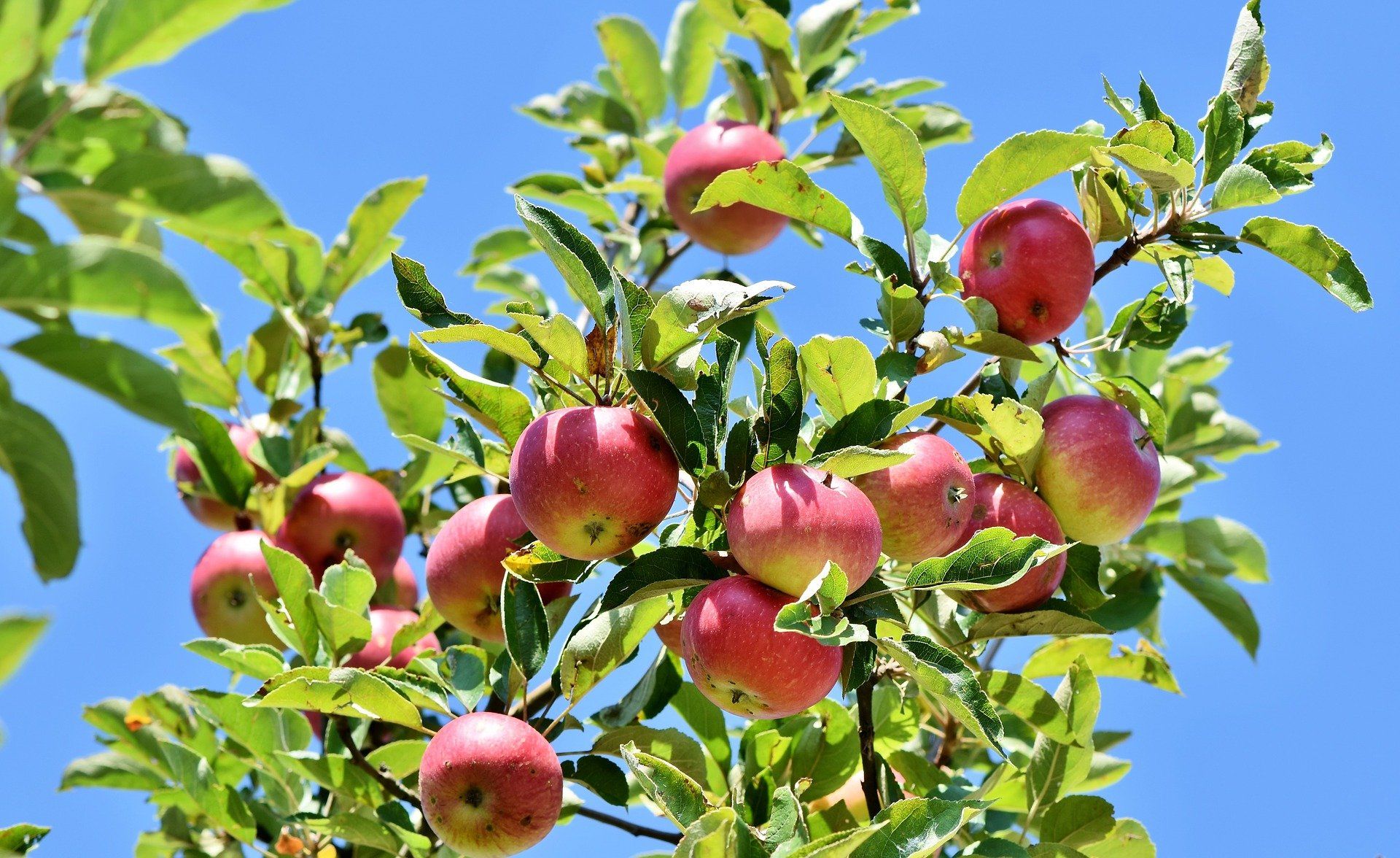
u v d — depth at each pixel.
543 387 2.49
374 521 2.65
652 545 2.47
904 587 2.36
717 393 2.38
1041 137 2.46
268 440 2.67
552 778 2.40
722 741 2.53
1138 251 2.50
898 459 2.36
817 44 2.88
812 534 2.33
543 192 2.89
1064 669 2.57
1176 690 2.56
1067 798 2.45
